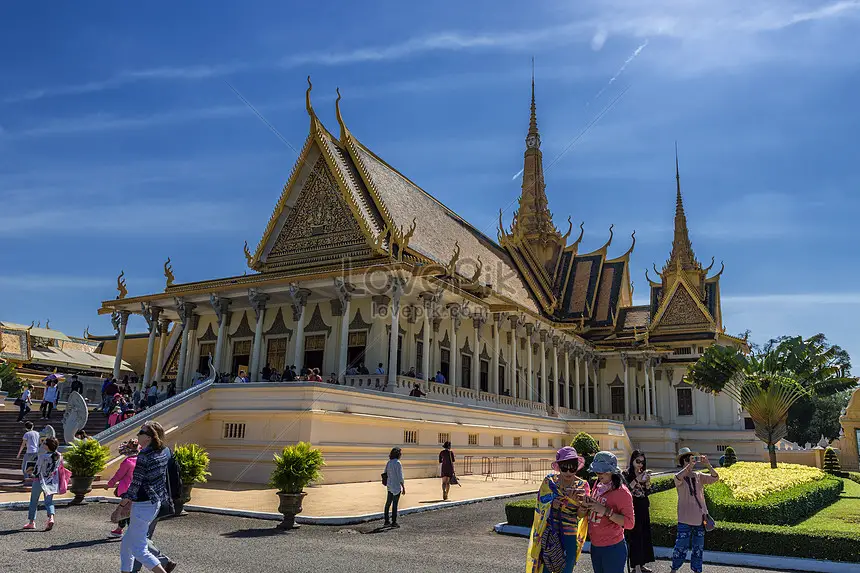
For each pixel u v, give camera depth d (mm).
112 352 70438
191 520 14562
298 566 10133
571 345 52188
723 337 57531
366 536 13391
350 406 23609
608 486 7613
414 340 35406
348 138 39875
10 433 27109
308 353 35562
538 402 44188
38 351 60562
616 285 63594
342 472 22844
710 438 52469
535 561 7180
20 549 10594
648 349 54750
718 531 12352
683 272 60562
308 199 37688
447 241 45375
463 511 17766
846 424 47031
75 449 16891
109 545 11164
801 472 24938
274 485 14203
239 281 35562
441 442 28672
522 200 67750
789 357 35875
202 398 23672
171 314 40062
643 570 10586
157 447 8555
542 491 7387
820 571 11172
